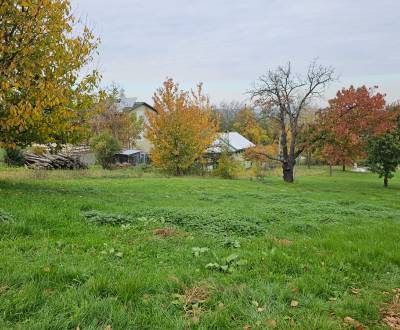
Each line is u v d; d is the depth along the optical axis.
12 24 11.34
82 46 12.63
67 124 12.57
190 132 32.88
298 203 15.62
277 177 38.66
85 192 13.76
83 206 9.66
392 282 5.21
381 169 31.05
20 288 3.87
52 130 12.16
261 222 9.60
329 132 29.36
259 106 31.69
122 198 12.95
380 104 27.86
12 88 10.74
